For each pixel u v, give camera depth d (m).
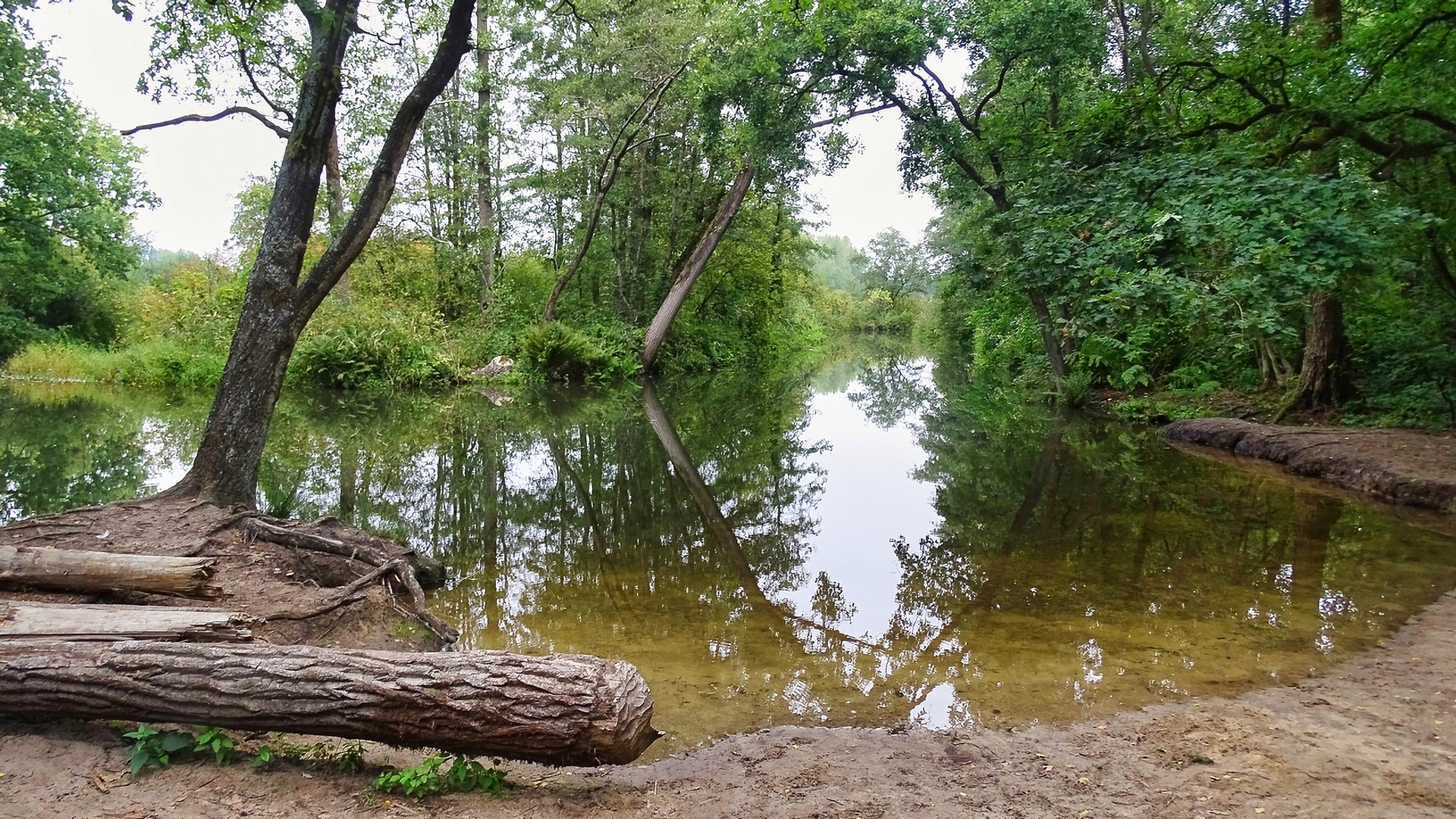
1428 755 3.09
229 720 2.90
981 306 24.23
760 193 25.73
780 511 8.65
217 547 5.08
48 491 7.92
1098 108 10.05
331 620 4.47
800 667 4.34
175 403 15.73
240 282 19.52
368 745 3.21
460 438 13.04
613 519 8.25
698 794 2.93
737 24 15.55
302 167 6.15
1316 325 12.05
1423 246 10.27
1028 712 3.70
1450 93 9.15
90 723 3.08
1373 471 8.59
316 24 6.04
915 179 15.84
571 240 27.06
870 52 14.20
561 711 2.77
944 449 12.59
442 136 22.47
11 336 20.81
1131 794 2.87
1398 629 4.64
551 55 21.83
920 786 2.97
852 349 47.84
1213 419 12.70
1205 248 7.86
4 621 3.29
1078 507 8.40
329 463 10.67
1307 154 10.38
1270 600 5.28
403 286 23.06
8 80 18.53
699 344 29.16
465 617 5.14
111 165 22.22
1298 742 3.23
